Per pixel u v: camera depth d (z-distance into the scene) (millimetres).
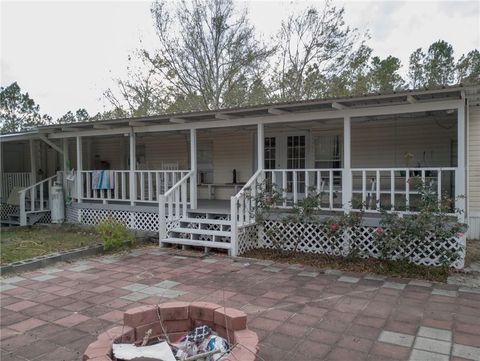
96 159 15539
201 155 13047
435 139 9664
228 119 8977
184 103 21531
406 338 3848
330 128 10773
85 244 8414
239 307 4777
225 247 7805
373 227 7172
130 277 6203
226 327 2898
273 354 3525
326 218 7395
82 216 11570
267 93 20922
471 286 5613
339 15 19625
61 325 4262
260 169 8547
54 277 6234
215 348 2695
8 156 16125
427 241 6629
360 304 4871
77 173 11562
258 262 7199
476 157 9172
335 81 19656
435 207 6305
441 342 3742
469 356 3445
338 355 3500
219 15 21078
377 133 10281
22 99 36281
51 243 8617
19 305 4918
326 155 10883
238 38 21109
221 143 12625
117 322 4336
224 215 9047
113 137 14125
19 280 6066
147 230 10086
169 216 8984
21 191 11750
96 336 3973
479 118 9156
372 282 5863
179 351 2744
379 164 10281
